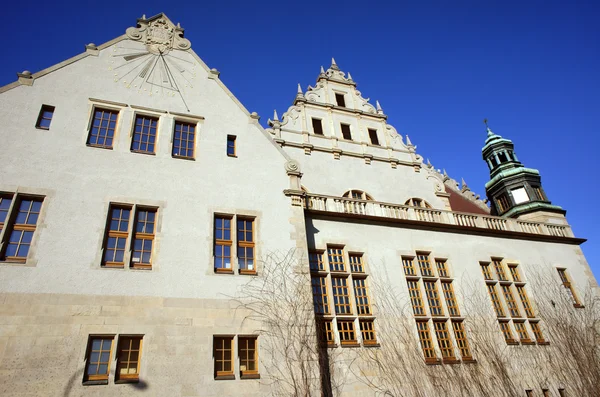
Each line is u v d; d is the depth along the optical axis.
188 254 13.43
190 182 14.88
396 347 15.14
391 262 17.33
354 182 22.69
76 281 11.76
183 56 17.92
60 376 10.44
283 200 15.90
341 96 26.28
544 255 21.34
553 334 18.44
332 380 13.63
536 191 26.78
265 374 12.23
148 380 11.11
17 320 10.73
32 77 14.69
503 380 15.79
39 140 13.61
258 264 14.13
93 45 16.31
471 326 17.14
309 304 13.84
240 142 16.73
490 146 30.05
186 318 12.30
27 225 12.33
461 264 18.83
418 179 24.70
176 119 16.17
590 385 16.88
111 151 14.42
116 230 13.20
